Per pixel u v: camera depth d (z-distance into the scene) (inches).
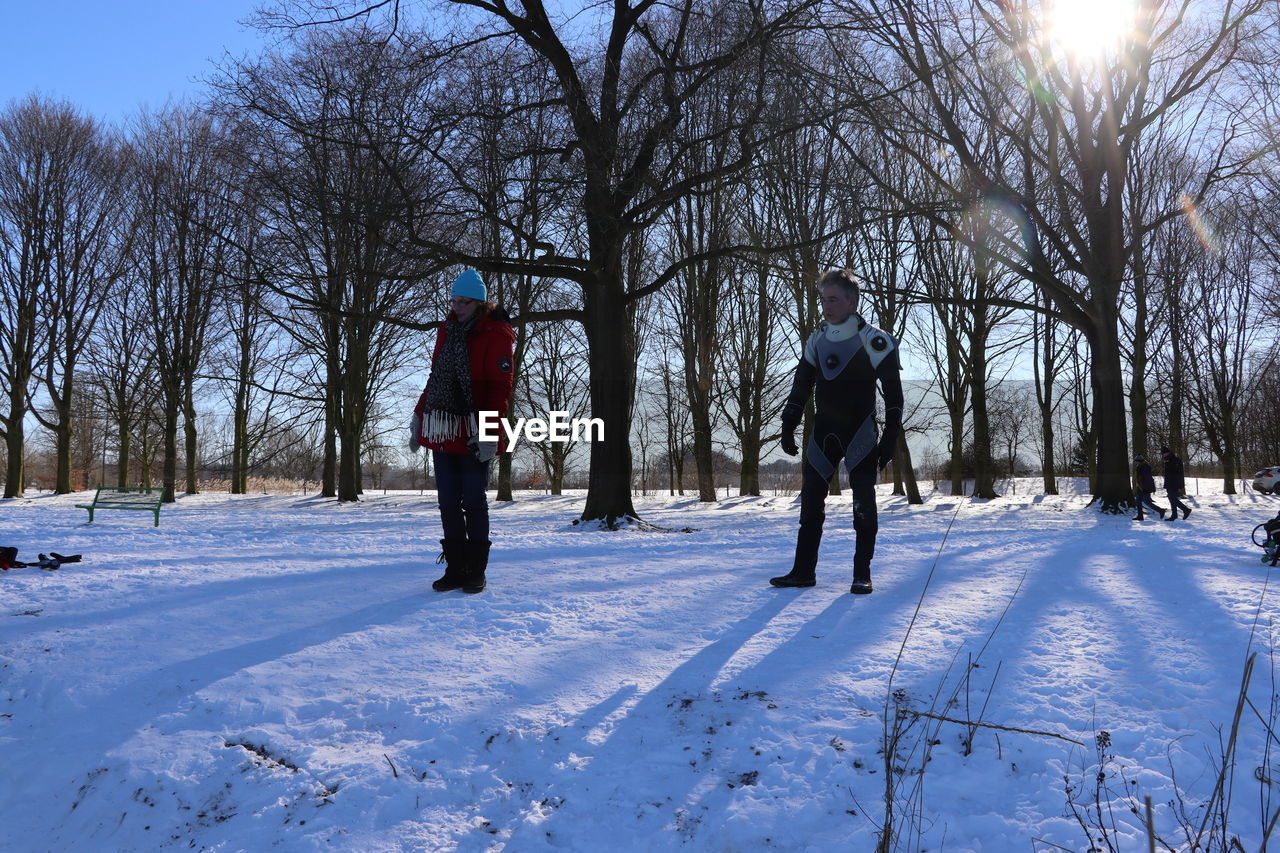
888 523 574.9
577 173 499.2
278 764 110.5
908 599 171.0
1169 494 649.6
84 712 126.6
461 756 109.0
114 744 117.0
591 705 120.0
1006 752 102.4
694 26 545.0
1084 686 119.3
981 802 93.7
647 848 91.4
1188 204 736.3
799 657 134.1
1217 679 119.5
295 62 609.0
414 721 117.0
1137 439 1048.8
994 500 1045.2
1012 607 160.2
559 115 528.1
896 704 115.2
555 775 104.1
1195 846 83.6
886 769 91.7
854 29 516.1
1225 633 138.4
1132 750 101.8
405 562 239.3
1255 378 1520.7
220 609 172.1
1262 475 1365.7
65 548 321.4
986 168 679.1
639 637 148.6
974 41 600.4
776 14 490.0
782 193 668.1
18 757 118.6
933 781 97.7
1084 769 98.3
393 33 506.9
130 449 1534.2
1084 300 700.0
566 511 850.1
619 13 532.1
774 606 168.4
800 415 192.7
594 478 546.9
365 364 1090.7
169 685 131.6
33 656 147.6
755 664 131.6
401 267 553.0
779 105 501.0
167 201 941.8
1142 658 128.6
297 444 1348.4
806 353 192.2
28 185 1141.7
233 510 860.0
